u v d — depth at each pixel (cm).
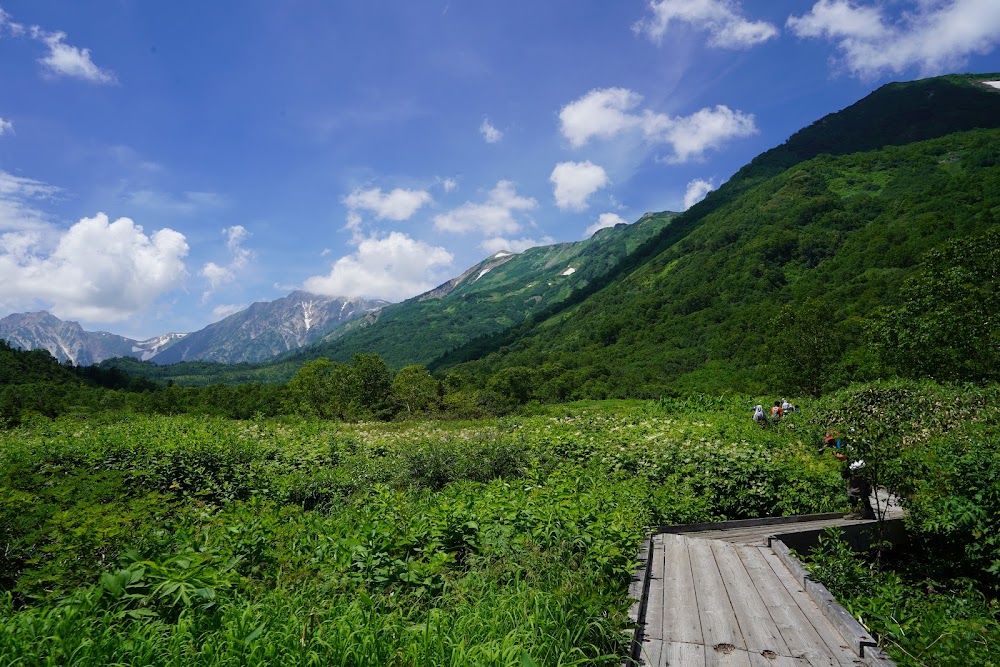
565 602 453
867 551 929
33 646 355
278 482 1190
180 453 1271
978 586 840
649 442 1477
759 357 4403
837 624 489
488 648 369
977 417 1558
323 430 2645
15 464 1003
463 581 512
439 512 684
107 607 422
